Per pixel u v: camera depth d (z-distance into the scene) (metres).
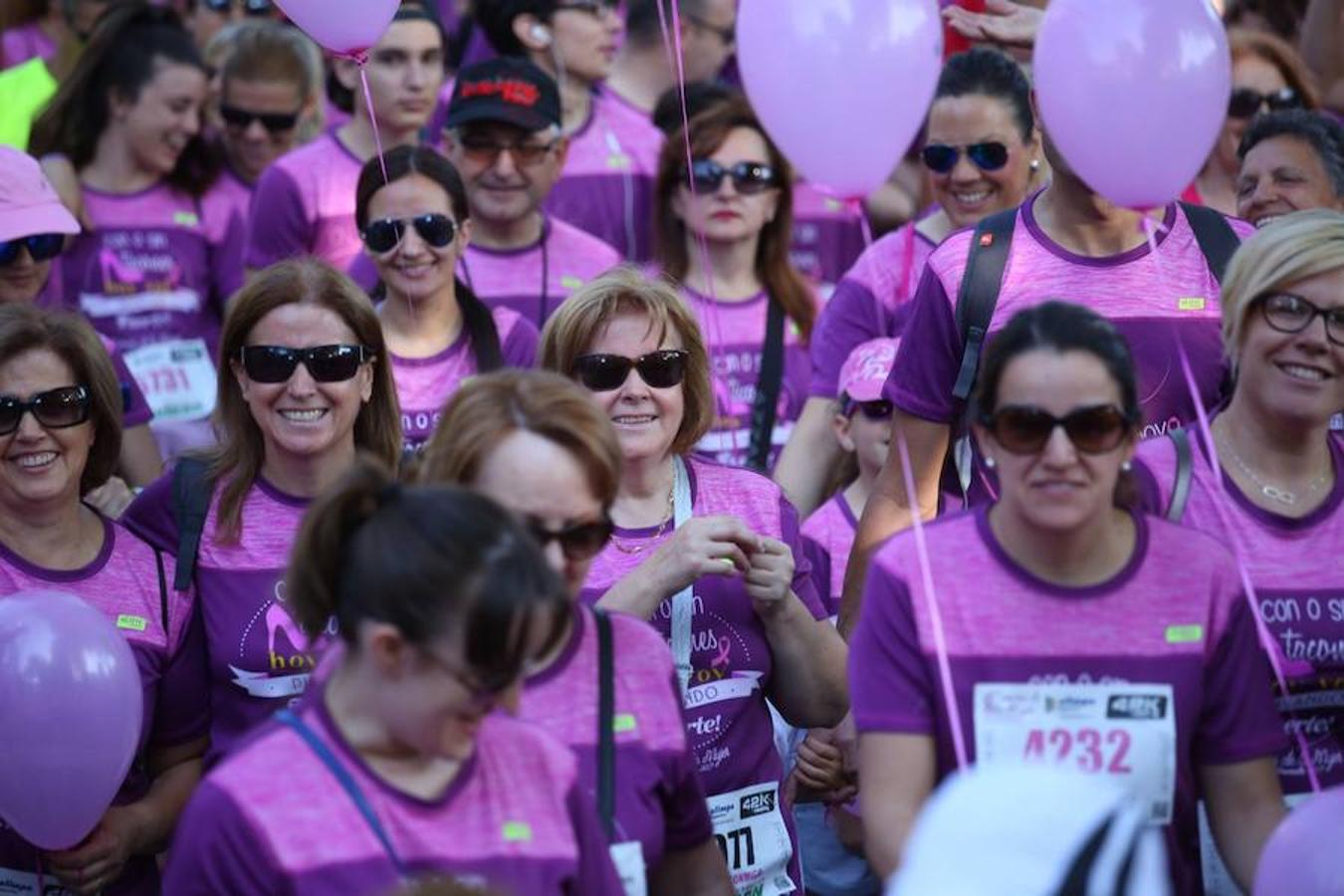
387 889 11.22
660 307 16.97
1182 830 13.84
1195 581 13.69
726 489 17.34
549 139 26.38
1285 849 12.96
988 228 17.78
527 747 12.34
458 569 11.12
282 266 17.55
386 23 19.14
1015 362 13.20
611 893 12.43
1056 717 13.46
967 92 23.09
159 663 17.19
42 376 16.81
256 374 17.20
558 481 12.91
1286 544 15.20
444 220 22.72
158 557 17.39
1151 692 13.48
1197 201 26.03
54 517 17.08
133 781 17.27
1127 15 16.27
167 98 29.44
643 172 30.92
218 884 11.58
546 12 30.45
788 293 27.30
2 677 15.69
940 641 13.53
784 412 27.06
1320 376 14.99
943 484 18.66
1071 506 13.19
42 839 16.09
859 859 20.23
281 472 17.58
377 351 17.77
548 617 11.27
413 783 11.87
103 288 29.48
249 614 17.16
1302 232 15.04
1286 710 15.16
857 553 18.38
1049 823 10.58
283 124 31.47
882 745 13.56
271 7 36.59
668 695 13.85
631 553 16.92
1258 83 25.69
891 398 18.09
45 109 29.77
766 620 16.70
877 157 17.36
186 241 30.22
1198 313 17.39
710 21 32.84
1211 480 15.35
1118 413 13.09
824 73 16.97
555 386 13.23
